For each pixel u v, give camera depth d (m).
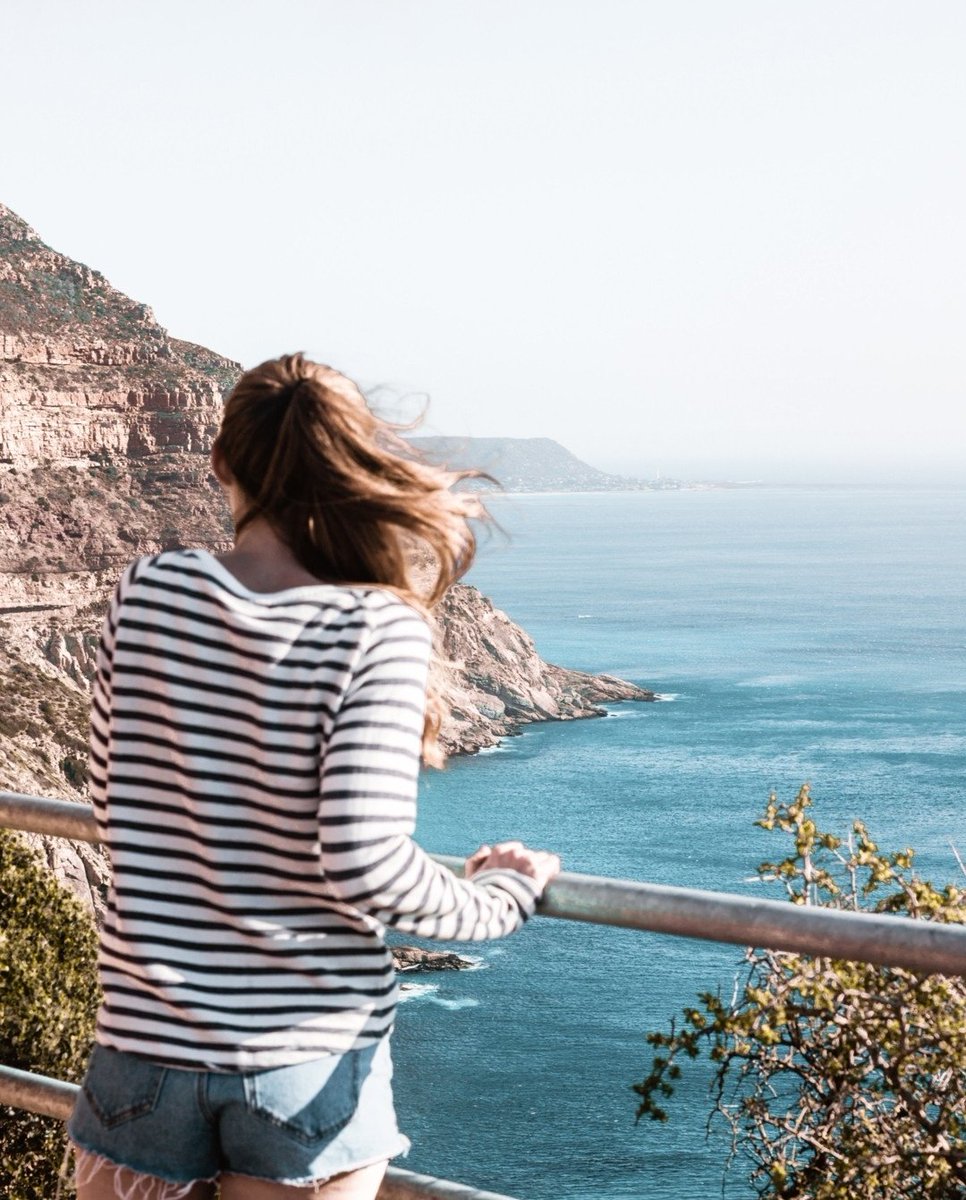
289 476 1.76
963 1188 4.23
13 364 111.06
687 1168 36.72
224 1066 1.64
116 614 1.76
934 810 84.44
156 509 111.19
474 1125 41.12
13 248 130.12
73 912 8.92
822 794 89.69
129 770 1.71
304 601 1.67
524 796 92.81
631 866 73.31
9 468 105.00
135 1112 1.68
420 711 1.66
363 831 1.58
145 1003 1.68
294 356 1.87
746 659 160.75
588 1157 38.28
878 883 5.67
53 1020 8.49
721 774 97.94
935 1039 4.23
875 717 120.94
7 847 8.87
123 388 114.25
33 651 93.75
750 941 1.85
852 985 4.44
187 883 1.67
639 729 118.12
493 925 1.79
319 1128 1.67
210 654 1.67
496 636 129.50
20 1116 7.82
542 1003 52.00
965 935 1.72
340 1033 1.67
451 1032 49.12
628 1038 48.28
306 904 1.66
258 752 1.64
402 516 1.76
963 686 138.38
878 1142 4.32
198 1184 1.74
